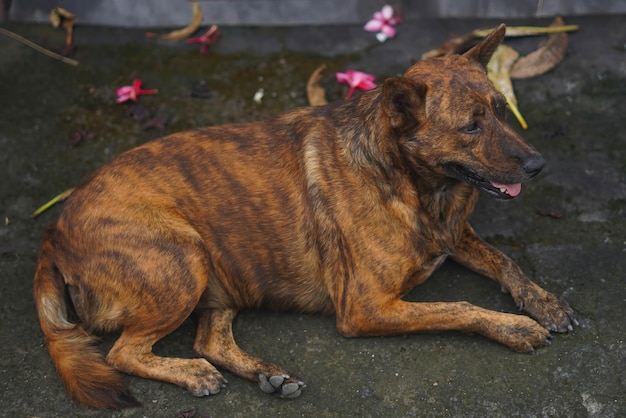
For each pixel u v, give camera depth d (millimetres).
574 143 5324
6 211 5207
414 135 3934
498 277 4516
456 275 4672
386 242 4168
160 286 4141
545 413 3939
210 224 4297
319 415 4027
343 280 4262
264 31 6328
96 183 4305
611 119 5461
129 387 4219
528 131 5414
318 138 4297
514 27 6105
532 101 5625
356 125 4195
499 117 3936
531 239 4820
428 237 4223
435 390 4078
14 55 6191
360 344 4344
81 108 5809
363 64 6004
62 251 4277
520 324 4188
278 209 4273
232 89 5887
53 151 5535
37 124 5707
